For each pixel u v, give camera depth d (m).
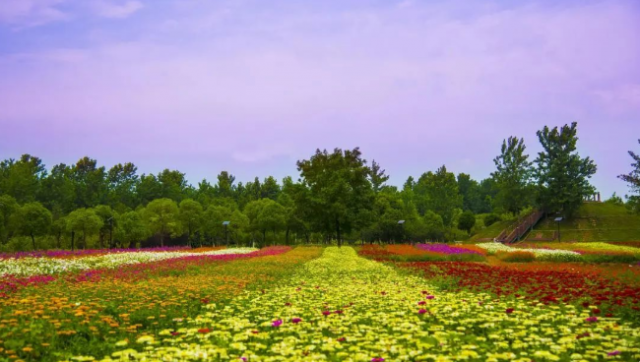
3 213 43.97
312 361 6.86
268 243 64.31
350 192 50.16
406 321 9.02
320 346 7.83
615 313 9.83
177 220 57.81
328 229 48.91
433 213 62.41
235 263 24.06
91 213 48.25
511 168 72.00
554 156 67.12
